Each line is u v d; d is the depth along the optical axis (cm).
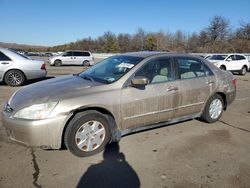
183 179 368
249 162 420
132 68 471
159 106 491
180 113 530
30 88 457
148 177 371
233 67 2048
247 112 723
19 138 400
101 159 418
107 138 442
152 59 498
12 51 1091
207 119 589
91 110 424
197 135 528
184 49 6794
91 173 378
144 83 445
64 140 414
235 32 5762
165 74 509
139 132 530
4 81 1078
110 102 432
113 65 510
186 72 542
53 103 396
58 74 1692
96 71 518
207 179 369
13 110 405
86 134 421
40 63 1116
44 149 443
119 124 452
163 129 553
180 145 477
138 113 467
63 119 395
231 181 365
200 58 580
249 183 362
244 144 491
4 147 449
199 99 556
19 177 363
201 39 6241
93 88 435
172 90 504
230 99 623
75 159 415
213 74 586
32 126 384
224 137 523
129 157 427
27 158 414
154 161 416
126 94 450
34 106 393
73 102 403
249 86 1294
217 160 424
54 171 380
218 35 5891
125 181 360
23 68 1073
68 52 2692
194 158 429
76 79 491
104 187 346
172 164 408
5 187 340
